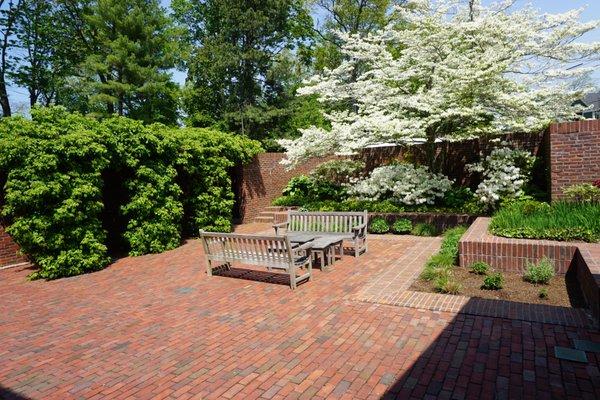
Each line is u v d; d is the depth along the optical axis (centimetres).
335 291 577
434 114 996
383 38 1291
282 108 2520
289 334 438
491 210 970
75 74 2270
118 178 991
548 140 909
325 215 848
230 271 741
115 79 2202
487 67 991
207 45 2291
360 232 815
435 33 1083
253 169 1445
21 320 542
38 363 407
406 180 1088
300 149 1148
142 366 387
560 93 1014
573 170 803
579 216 604
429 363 355
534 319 421
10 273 829
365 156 1411
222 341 432
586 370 328
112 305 584
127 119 941
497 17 1112
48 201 765
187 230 1180
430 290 534
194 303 567
